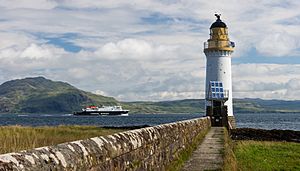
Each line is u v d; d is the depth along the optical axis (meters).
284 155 24.80
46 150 4.75
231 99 50.03
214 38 50.03
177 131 14.62
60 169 4.71
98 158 5.89
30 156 4.38
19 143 16.14
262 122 113.75
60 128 40.03
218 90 48.09
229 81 50.06
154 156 10.01
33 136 23.33
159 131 11.16
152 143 9.80
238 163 19.05
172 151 13.22
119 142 7.08
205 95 50.16
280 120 134.25
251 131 43.56
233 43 50.53
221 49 49.34
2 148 13.84
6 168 3.93
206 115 44.69
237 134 43.62
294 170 18.95
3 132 23.14
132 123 104.06
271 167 19.52
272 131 43.16
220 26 50.31
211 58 50.06
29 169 4.19
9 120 136.12
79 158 5.27
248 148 28.09
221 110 44.34
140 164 8.41
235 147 27.67
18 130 28.02
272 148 29.33
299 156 24.48
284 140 41.12
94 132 37.00
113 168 6.55
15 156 4.18
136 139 8.27
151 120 131.75
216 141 23.06
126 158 7.35
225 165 13.81
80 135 30.91
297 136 41.91
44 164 4.47
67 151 5.12
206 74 50.81
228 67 50.03
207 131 33.06
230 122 49.00
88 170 5.48
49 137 24.83
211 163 14.20
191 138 19.41
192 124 20.72
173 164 12.80
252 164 19.91
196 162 14.43
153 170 9.82
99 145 6.16
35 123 105.94
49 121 124.31
